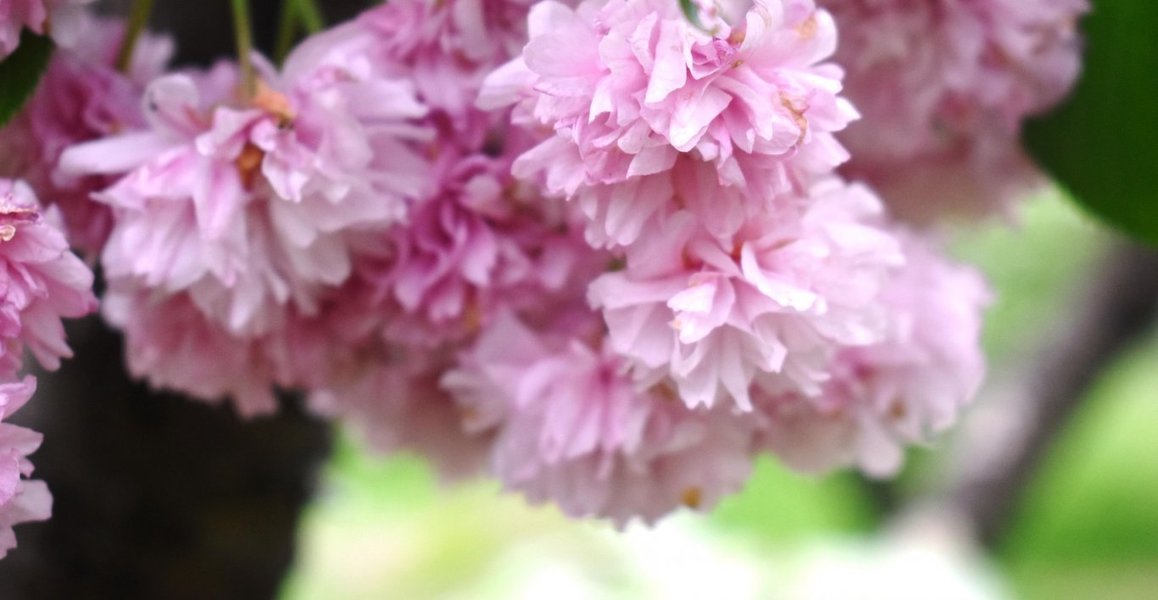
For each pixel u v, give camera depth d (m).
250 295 0.41
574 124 0.38
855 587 0.82
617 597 0.89
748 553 0.90
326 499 0.62
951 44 0.45
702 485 0.43
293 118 0.41
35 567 0.52
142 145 0.41
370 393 0.46
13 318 0.38
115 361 0.52
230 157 0.41
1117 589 1.34
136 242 0.41
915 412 0.45
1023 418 0.90
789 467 0.45
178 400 0.52
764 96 0.38
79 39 0.43
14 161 0.42
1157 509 1.44
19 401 0.38
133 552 0.54
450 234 0.43
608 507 0.43
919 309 0.45
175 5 0.51
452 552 1.05
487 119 0.42
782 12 0.38
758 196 0.39
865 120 0.46
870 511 1.05
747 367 0.40
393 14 0.42
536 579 0.92
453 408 0.47
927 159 0.49
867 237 0.40
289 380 0.45
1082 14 0.46
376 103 0.41
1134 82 0.46
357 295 0.44
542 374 0.43
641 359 0.40
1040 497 1.04
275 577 0.56
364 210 0.41
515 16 0.42
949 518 0.89
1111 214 0.48
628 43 0.38
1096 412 1.05
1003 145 0.48
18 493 0.38
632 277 0.40
